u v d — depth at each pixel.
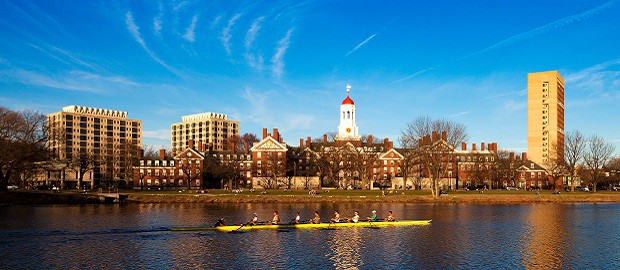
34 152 102.94
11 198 97.31
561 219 73.69
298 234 56.09
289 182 153.50
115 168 162.00
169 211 82.88
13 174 122.12
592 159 151.12
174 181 159.62
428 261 43.72
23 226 62.41
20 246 48.44
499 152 184.62
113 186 151.50
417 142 119.44
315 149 174.50
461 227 63.62
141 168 159.25
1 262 42.00
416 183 149.12
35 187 145.25
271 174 152.50
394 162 163.50
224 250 47.06
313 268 40.78
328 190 131.00
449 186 153.38
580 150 146.75
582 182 196.88
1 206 91.88
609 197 116.50
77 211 82.44
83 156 153.38
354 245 50.12
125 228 60.44
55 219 70.38
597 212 85.31
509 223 68.31
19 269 39.91
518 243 52.56
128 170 158.75
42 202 99.00
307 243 50.78
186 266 41.03
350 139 161.50
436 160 112.94
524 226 65.38
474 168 166.75
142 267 40.69
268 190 132.00
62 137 114.81
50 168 124.69
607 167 196.38
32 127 105.31
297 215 61.50
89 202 101.31
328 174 162.88
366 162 151.62
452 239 54.38
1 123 98.31
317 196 107.94
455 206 96.31
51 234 55.38
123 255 44.78
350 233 57.19
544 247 50.50
